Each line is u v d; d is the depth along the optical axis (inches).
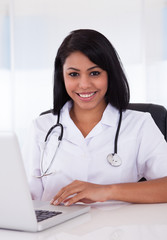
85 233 30.8
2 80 116.3
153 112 58.3
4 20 116.0
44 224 32.0
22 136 114.3
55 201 40.0
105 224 33.4
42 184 54.4
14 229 32.5
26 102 114.3
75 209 37.6
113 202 43.7
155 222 33.5
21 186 30.3
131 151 52.4
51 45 113.0
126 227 32.0
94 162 51.3
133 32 107.0
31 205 30.9
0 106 116.2
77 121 55.3
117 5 107.9
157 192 42.4
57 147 52.5
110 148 51.9
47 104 113.5
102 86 50.9
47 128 56.5
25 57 114.3
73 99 52.6
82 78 49.5
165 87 104.8
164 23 105.0
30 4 113.6
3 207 31.6
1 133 29.4
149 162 52.7
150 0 105.6
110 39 108.7
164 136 57.7
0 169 30.2
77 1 110.7
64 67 50.8
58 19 112.3
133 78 106.7
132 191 41.9
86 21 110.4
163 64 105.1
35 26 113.7
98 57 49.0
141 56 106.4
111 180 51.0
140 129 53.8
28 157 56.4
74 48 48.7
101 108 54.9
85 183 41.6
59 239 29.6
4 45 116.4
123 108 54.7
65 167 51.7
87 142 52.9
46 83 113.3
